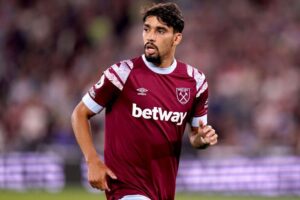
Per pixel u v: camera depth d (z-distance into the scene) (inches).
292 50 2258.9
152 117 754.8
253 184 1758.1
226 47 2283.5
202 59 2226.9
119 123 757.9
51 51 2333.9
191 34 2321.6
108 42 2331.4
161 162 762.2
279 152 1765.5
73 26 2373.3
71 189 1796.3
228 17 2369.6
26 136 2039.9
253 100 2108.8
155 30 747.4
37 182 1811.0
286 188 1729.8
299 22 2369.6
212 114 2087.8
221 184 1770.4
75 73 2225.6
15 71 2287.2
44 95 2172.7
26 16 2417.6
